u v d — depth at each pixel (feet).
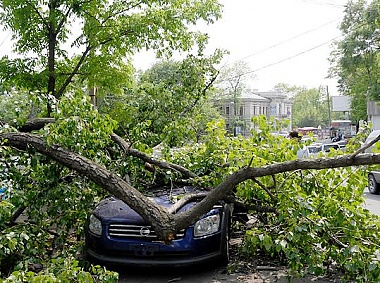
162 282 18.93
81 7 34.91
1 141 18.88
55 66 37.68
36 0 34.32
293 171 19.26
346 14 149.28
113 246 19.20
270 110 282.97
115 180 17.92
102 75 37.76
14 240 15.85
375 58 144.56
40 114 26.05
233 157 20.76
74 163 18.51
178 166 21.98
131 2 36.76
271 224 19.03
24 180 19.99
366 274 15.76
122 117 30.27
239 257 21.61
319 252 16.93
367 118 142.51
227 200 20.49
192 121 28.19
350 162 16.62
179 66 32.40
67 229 21.01
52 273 13.69
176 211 18.17
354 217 17.92
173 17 36.58
